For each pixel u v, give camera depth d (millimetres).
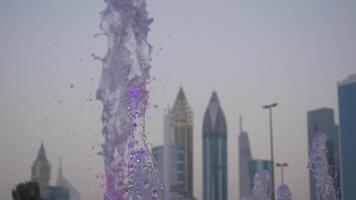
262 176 19594
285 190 19562
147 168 14539
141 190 14375
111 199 14656
